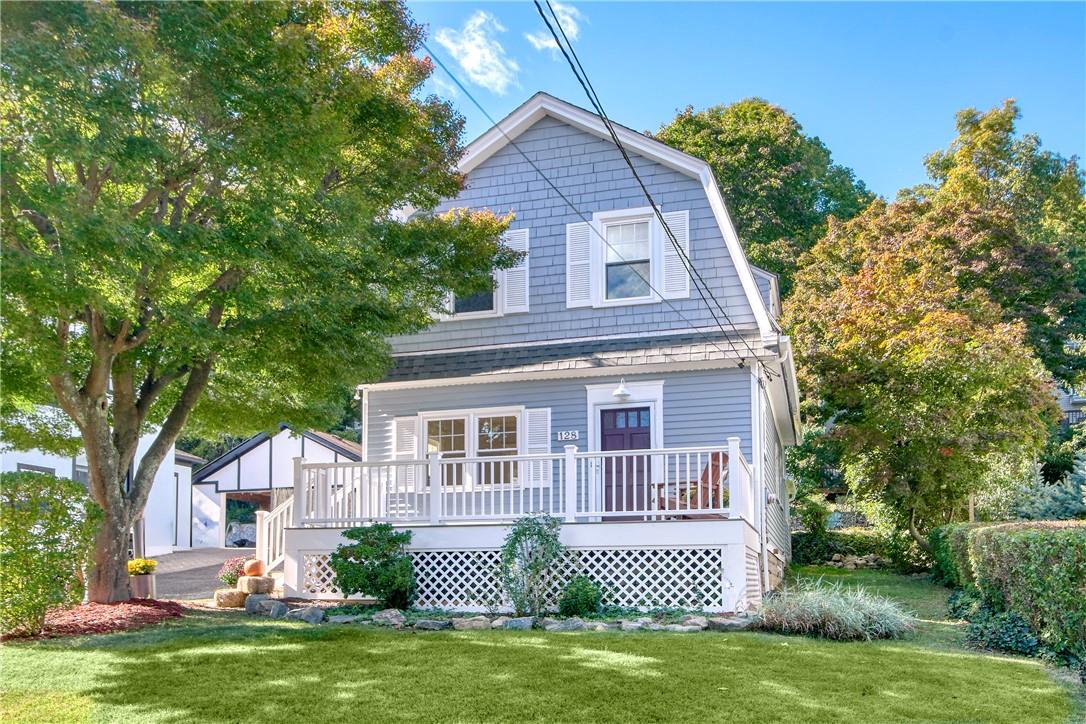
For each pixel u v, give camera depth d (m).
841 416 20.02
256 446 30.42
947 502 18.81
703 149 35.59
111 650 8.20
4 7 6.92
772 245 32.97
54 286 7.50
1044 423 19.52
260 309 9.88
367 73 11.23
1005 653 8.92
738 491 11.29
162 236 8.36
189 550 28.08
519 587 10.95
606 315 15.19
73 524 9.01
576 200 15.67
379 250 11.64
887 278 21.44
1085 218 35.84
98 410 10.31
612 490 12.72
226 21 8.26
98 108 7.34
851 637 9.48
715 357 13.87
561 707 6.40
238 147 8.72
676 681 7.17
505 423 15.17
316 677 7.25
